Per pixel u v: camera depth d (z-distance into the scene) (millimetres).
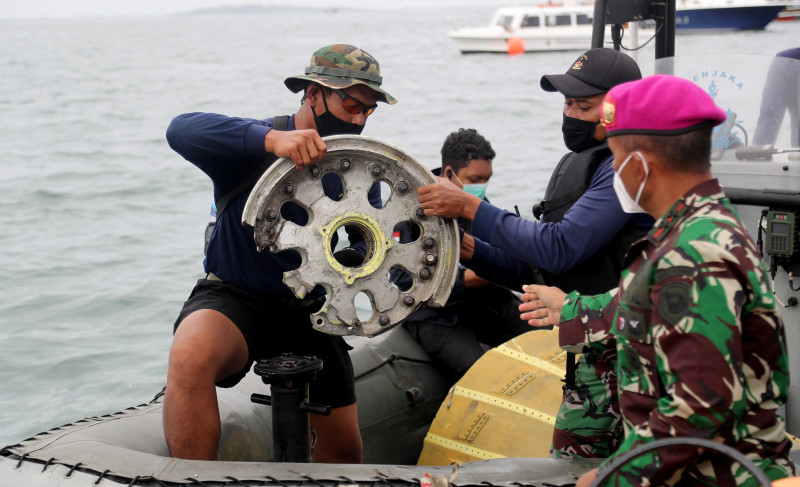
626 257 1936
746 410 1809
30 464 2529
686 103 1821
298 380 2779
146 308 7711
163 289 8188
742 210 3086
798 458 2518
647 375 1888
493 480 2371
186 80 36375
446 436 3623
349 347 3385
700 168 1858
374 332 2793
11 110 25062
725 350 1710
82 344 6867
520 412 3523
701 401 1711
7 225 10852
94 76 39719
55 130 20266
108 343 6898
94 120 22312
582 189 2803
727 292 1727
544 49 45500
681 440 1706
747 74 3029
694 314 1726
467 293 4406
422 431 4266
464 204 2766
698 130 1827
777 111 3006
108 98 28641
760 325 1808
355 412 3430
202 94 29422
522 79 31750
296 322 3135
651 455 1782
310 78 2875
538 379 3623
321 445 3416
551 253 2701
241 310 2986
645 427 1807
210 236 3189
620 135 1884
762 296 1774
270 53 62906
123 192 12641
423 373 4344
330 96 2912
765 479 1611
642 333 1872
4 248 9742
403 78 33812
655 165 1862
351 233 3324
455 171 4562
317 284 2744
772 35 3891
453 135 4574
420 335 4402
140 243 9883
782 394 1869
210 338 2850
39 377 6262
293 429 2795
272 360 2820
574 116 2809
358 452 3490
